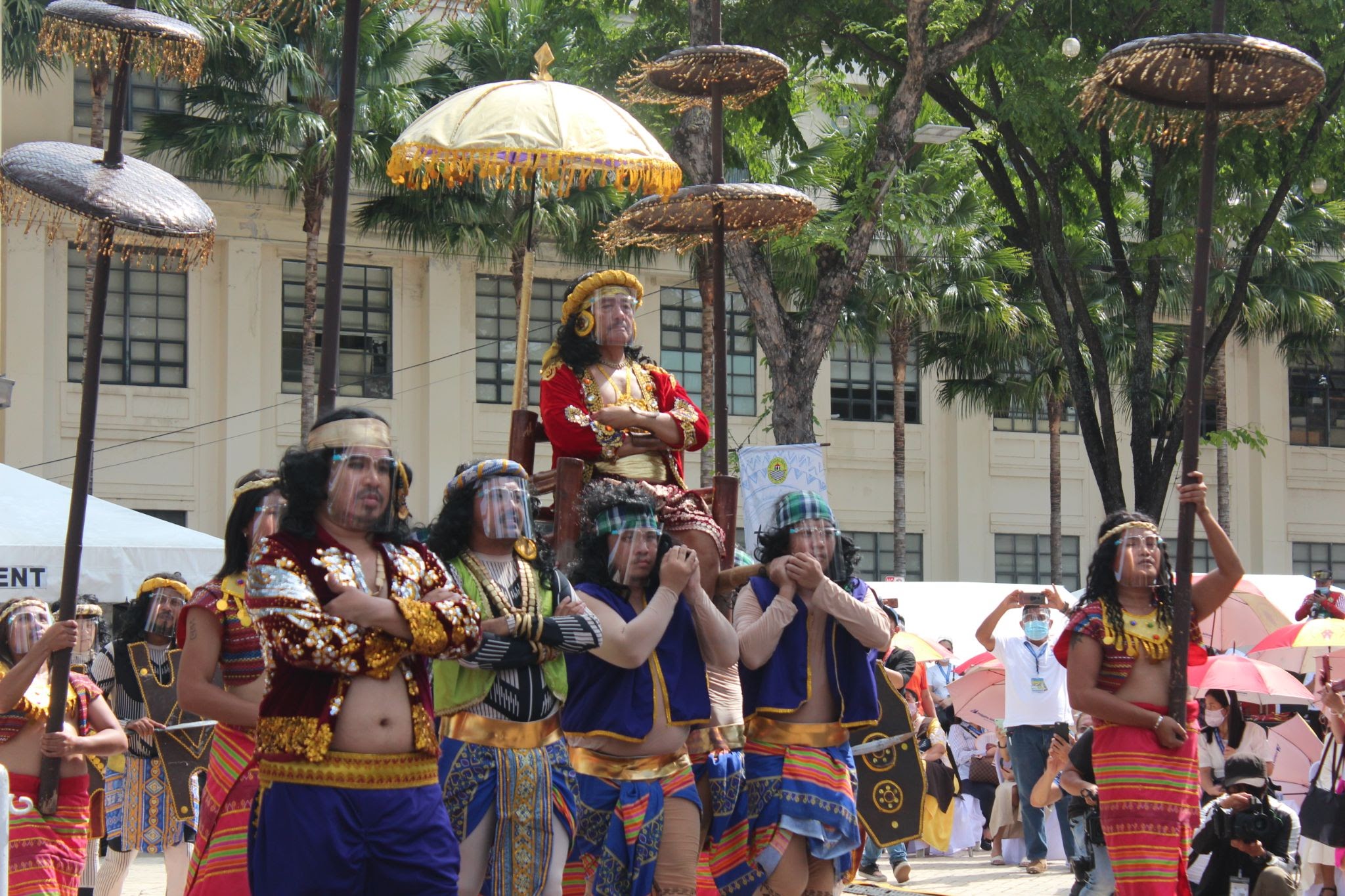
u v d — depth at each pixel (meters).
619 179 15.69
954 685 32.03
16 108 54.59
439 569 10.55
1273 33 36.69
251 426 58.62
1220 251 60.34
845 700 14.81
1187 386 15.66
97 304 13.74
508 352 63.25
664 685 13.53
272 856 9.72
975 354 63.44
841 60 39.25
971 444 72.50
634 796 13.37
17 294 54.72
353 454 10.05
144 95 56.16
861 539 70.94
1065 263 42.41
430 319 61.78
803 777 14.59
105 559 29.61
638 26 37.66
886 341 70.62
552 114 15.45
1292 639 26.59
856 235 32.78
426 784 10.12
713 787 14.82
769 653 14.62
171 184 13.72
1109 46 39.12
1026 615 27.67
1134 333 59.38
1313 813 21.66
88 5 13.38
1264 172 40.44
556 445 15.48
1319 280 63.16
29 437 54.75
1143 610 15.85
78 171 13.33
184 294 58.47
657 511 15.01
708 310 58.28
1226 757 25.02
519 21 53.03
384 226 59.78
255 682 13.30
